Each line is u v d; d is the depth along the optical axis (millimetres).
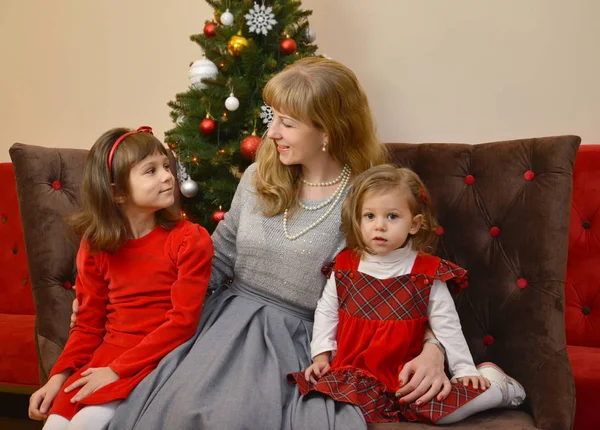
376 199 1407
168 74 2719
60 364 1406
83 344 1447
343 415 1211
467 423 1270
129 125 2791
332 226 1529
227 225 1661
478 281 1638
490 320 1606
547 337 1479
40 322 1727
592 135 2217
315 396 1273
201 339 1410
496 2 2270
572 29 2205
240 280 1589
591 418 1737
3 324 2240
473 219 1673
